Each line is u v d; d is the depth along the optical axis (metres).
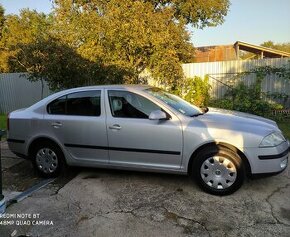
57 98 5.30
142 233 3.48
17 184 5.09
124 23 9.72
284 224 3.59
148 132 4.61
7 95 16.22
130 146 4.73
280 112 10.57
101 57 10.06
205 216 3.82
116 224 3.69
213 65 12.37
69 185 4.93
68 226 3.68
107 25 9.79
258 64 11.73
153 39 9.88
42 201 4.38
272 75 11.45
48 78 11.52
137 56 10.59
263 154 4.21
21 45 12.00
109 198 4.40
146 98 4.77
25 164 6.18
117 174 5.33
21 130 5.42
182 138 4.46
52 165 5.30
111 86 5.12
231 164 4.29
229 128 4.35
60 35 11.41
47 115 5.29
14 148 5.54
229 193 4.36
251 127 4.38
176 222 3.70
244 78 11.95
